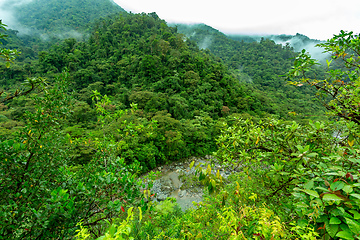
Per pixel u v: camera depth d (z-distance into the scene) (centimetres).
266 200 242
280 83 9031
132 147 2078
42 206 220
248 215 161
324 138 207
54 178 285
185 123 3094
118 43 7206
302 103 5681
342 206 119
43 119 279
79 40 10912
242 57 13388
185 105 3534
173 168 2427
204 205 324
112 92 4644
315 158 191
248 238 141
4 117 2416
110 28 8438
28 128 268
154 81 4722
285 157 215
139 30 8550
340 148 182
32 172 262
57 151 303
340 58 253
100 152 385
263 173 248
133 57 5681
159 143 2439
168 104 3684
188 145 2797
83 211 252
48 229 221
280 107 5094
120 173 289
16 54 259
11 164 243
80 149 1378
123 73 5362
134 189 266
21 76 4828
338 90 241
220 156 284
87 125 2641
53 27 14350
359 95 214
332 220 111
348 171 138
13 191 239
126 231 108
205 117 3462
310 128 229
